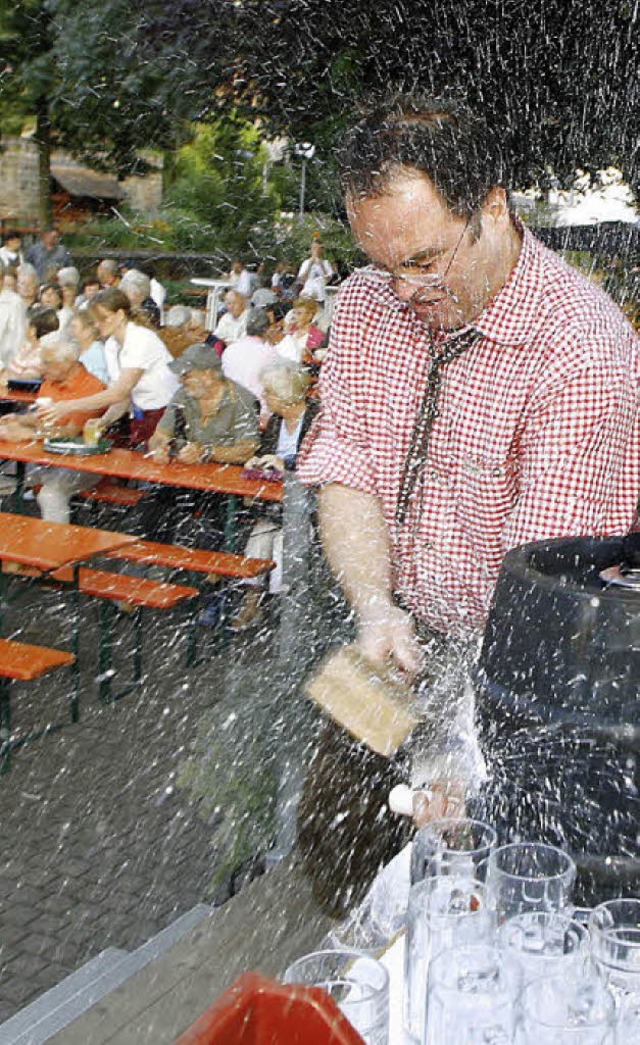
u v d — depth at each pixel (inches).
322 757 64.2
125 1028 45.6
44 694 159.9
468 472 66.6
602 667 37.9
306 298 224.1
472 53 194.1
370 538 69.5
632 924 37.2
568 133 190.5
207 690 159.6
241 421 202.5
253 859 90.1
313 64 216.1
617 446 61.2
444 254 58.6
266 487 187.8
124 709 153.6
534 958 34.1
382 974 34.9
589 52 188.4
